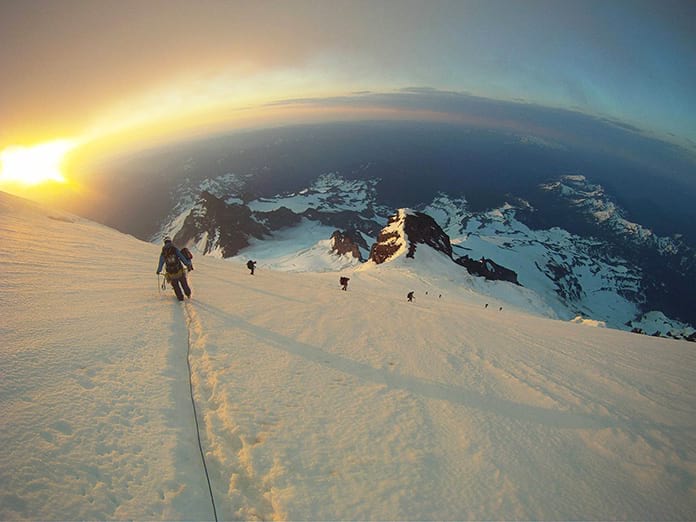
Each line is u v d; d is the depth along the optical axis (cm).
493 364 827
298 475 364
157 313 838
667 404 680
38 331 583
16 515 255
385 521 317
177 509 304
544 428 538
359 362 734
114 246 1795
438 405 575
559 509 361
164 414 432
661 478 435
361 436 454
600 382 774
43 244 1446
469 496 365
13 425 340
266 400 505
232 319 907
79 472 311
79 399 413
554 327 1650
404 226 12212
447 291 7269
